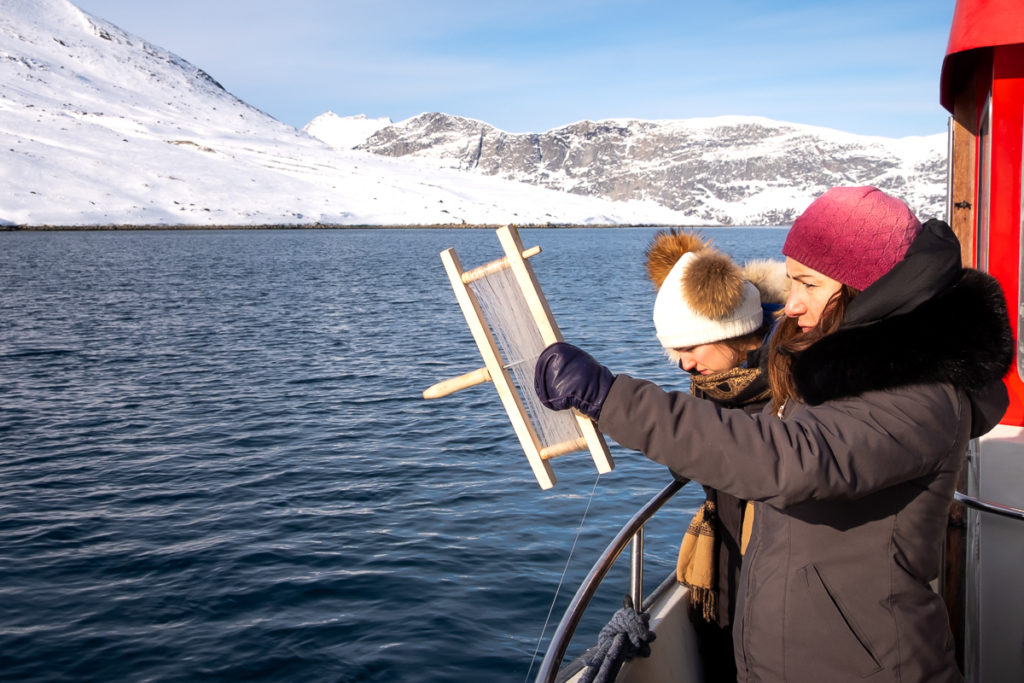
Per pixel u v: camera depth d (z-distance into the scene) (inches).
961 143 148.3
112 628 275.9
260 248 3863.2
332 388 698.8
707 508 99.2
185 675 249.0
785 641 67.8
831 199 63.5
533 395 68.8
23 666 253.3
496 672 247.6
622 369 764.6
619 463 436.5
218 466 463.8
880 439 57.9
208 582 309.4
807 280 65.9
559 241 5639.8
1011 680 115.4
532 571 313.6
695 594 100.5
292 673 249.1
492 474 438.3
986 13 119.5
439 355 889.5
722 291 81.9
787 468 56.3
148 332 1087.6
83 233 5251.0
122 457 484.1
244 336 1052.5
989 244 135.3
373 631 271.4
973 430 68.9
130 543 348.2
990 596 116.4
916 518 64.4
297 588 302.8
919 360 57.9
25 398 661.3
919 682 64.8
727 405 87.4
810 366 60.2
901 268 58.7
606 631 88.7
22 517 379.6
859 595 65.3
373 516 377.4
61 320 1211.2
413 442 510.6
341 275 2245.3
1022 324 132.1
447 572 314.2
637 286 1852.9
